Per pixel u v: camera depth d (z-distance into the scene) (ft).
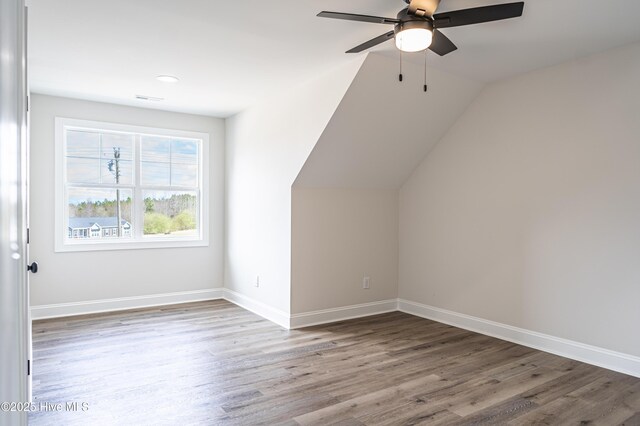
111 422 8.12
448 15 7.61
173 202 17.99
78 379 10.05
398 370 10.79
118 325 14.48
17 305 2.69
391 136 14.24
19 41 3.22
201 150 18.40
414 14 7.79
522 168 12.88
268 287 15.64
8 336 1.92
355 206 15.90
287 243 14.62
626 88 10.64
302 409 8.71
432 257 15.76
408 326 14.79
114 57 11.54
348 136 13.48
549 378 10.32
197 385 9.80
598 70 11.17
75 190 15.98
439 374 10.54
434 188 15.69
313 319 14.93
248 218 16.96
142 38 10.26
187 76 13.10
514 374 10.55
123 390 9.50
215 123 18.65
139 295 17.02
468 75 13.03
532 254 12.62
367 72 11.75
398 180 16.55
